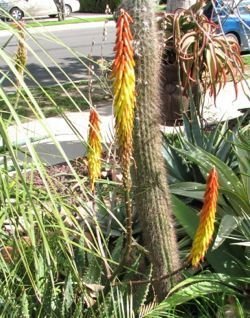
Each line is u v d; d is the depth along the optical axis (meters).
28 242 2.89
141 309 3.11
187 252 3.77
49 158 6.40
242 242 3.53
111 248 3.94
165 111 7.05
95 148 2.58
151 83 2.99
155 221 3.22
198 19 6.42
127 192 2.50
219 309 3.26
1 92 1.95
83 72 13.27
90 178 2.62
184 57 6.16
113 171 4.07
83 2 32.16
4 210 2.35
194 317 3.47
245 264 3.72
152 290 3.45
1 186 2.30
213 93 6.37
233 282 3.51
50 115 8.32
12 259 2.80
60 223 2.27
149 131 3.06
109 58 14.84
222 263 3.67
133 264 3.32
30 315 2.84
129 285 3.24
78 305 2.90
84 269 3.25
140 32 2.90
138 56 2.91
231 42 6.52
